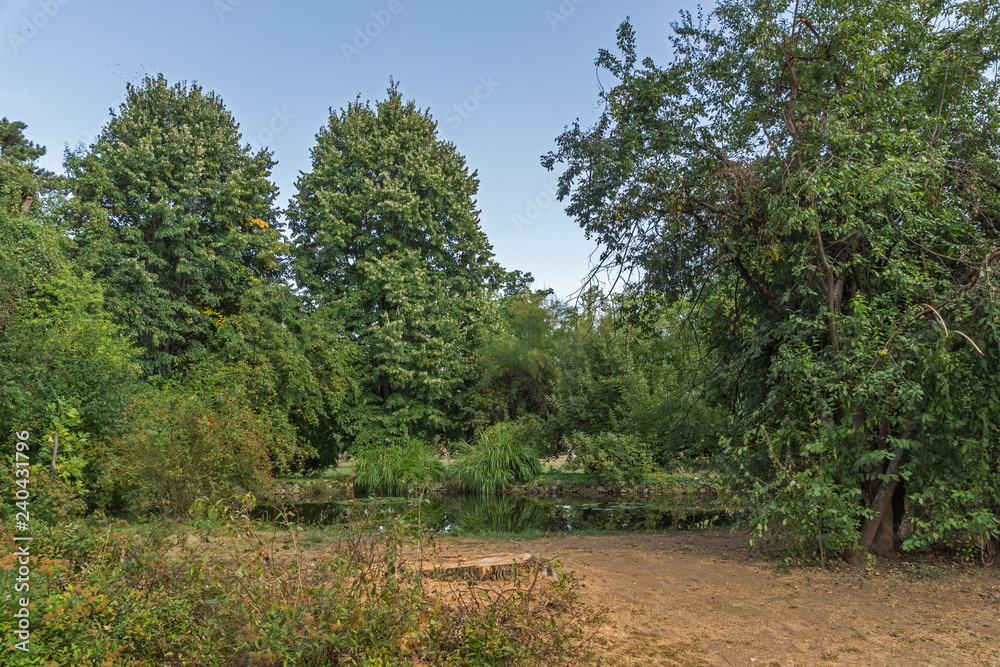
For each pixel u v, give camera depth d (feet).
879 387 22.31
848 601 19.61
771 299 29.09
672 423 37.11
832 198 24.71
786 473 24.07
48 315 48.52
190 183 73.15
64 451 25.62
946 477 23.35
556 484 68.59
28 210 49.73
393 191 86.43
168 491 32.14
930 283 23.50
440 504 57.98
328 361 76.18
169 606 11.87
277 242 79.10
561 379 74.23
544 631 13.96
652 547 29.89
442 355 84.58
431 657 12.57
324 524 38.42
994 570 23.17
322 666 11.56
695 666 14.10
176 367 72.18
